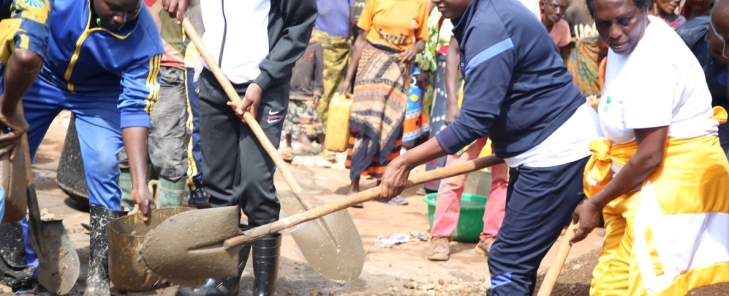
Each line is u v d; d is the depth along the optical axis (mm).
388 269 8109
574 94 5859
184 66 8617
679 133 5172
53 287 6555
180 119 8602
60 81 6469
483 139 8352
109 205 6535
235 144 7027
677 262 5188
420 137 12719
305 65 13086
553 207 5906
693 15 7949
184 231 6027
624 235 5383
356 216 10281
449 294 7441
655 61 5027
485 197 9586
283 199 10758
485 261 8570
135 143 6406
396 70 11023
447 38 11227
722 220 5320
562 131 5781
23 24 5539
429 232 9531
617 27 5035
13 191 5988
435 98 11453
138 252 6199
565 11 10445
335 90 13344
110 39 6168
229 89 6605
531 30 5609
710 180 5207
